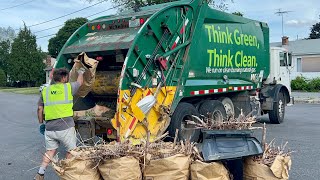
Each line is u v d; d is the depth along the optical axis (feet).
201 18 31.45
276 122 44.32
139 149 16.29
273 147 18.20
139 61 26.58
